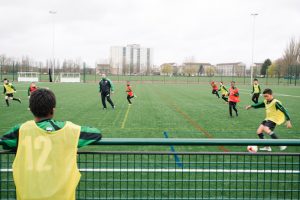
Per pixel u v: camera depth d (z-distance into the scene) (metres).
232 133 11.62
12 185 4.95
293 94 33.75
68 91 34.81
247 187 5.52
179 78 87.69
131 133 11.36
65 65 102.19
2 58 84.50
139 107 20.02
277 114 8.88
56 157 2.68
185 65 136.00
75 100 24.09
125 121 14.10
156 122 13.94
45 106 2.77
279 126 13.26
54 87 43.19
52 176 2.64
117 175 5.88
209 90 40.19
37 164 2.64
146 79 80.38
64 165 2.69
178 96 29.86
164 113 17.14
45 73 94.69
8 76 79.00
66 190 2.66
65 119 14.53
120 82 65.75
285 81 72.56
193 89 42.47
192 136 11.02
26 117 14.84
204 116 16.12
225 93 22.66
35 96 2.77
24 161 2.67
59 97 26.78
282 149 8.64
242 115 16.69
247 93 35.78
